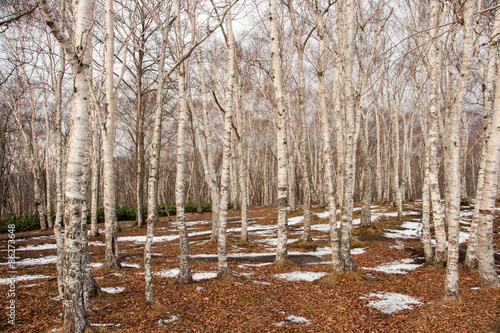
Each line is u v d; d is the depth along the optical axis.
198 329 6.01
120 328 5.77
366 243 15.09
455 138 7.09
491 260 7.55
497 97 7.03
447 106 15.18
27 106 29.09
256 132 44.19
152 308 6.68
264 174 45.00
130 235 20.28
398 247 14.36
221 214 9.42
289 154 27.27
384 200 31.94
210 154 15.55
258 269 10.90
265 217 26.91
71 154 4.96
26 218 25.23
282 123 11.12
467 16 7.53
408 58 15.66
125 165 50.53
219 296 7.81
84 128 5.02
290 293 8.28
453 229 7.00
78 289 5.09
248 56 21.52
